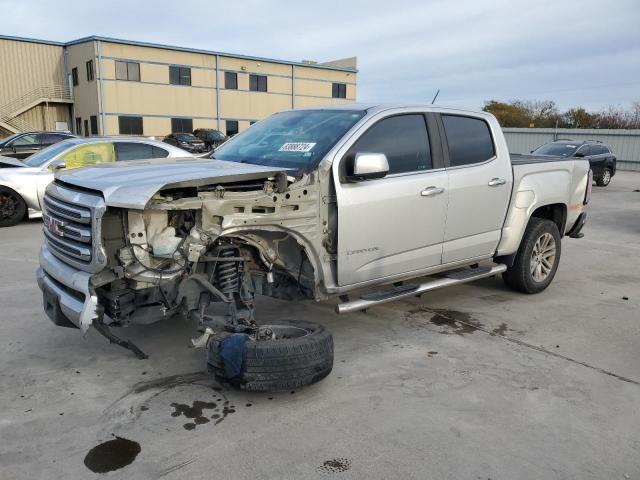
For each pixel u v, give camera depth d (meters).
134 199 3.30
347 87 54.72
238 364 3.48
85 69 41.12
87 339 4.61
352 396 3.72
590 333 5.02
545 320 5.36
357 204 4.25
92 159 10.32
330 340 3.74
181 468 2.89
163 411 3.48
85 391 3.73
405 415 3.47
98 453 3.02
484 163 5.29
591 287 6.62
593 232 10.61
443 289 6.36
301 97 51.53
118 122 41.22
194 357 4.29
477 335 4.91
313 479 2.82
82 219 3.47
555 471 2.92
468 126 5.25
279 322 4.01
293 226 3.97
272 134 4.92
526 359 4.39
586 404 3.67
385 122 4.57
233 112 47.41
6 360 4.18
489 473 2.89
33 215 10.18
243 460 2.97
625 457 3.08
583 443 3.20
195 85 44.75
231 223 3.67
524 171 5.74
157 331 4.80
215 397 3.68
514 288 6.21
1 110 40.91
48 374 3.97
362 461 2.98
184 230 3.69
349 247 4.28
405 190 4.57
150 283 3.60
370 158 4.06
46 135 19.11
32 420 3.34
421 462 2.98
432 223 4.84
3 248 8.05
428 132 4.88
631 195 17.95
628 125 54.28
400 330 4.99
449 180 4.92
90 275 3.53
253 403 3.60
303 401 3.64
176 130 44.38
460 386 3.89
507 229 5.64
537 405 3.64
